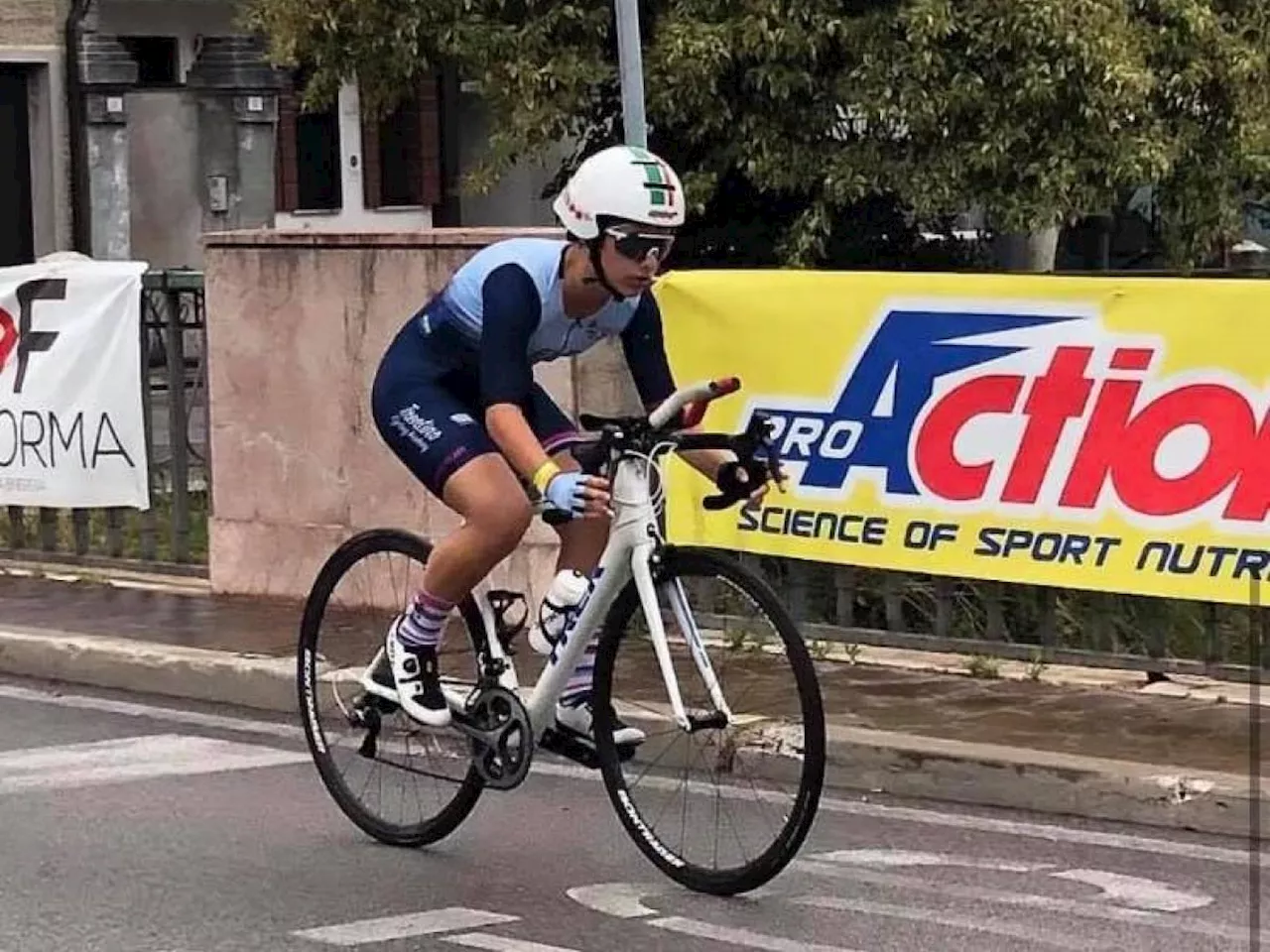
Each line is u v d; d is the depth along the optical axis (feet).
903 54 37.29
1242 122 39.99
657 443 17.80
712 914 17.92
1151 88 37.81
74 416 34.81
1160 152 37.78
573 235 17.87
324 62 41.27
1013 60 37.11
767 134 39.04
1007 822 21.31
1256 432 23.65
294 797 22.22
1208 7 39.68
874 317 26.17
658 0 39.73
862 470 26.37
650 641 18.01
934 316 25.75
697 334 27.37
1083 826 21.16
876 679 25.96
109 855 19.88
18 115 67.21
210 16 71.00
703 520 27.50
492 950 16.97
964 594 27.45
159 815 21.42
